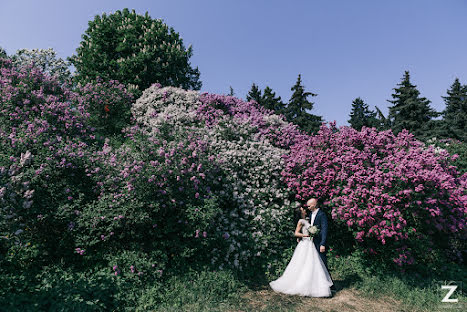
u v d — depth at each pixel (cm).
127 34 1590
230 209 663
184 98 1116
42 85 883
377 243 622
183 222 552
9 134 632
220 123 881
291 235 681
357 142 742
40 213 482
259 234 607
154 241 531
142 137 673
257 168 727
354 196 598
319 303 465
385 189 582
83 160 592
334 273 612
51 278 420
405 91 2806
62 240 495
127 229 525
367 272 598
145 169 544
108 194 549
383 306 466
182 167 562
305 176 709
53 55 1831
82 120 858
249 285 529
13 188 432
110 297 422
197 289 475
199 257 546
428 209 560
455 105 3203
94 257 493
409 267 619
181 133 680
